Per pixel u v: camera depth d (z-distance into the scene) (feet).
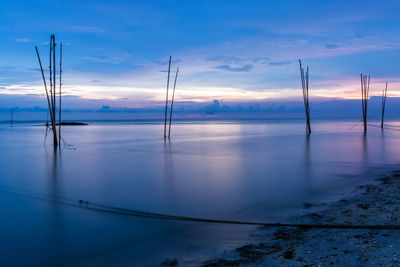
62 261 18.65
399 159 61.00
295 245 18.67
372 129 184.24
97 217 26.96
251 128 219.82
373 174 44.83
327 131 168.96
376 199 29.27
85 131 183.11
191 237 21.83
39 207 30.25
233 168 53.26
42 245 20.94
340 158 63.57
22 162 61.77
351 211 25.61
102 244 21.04
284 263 16.01
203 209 29.19
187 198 33.50
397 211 24.38
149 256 18.90
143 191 37.01
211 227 23.76
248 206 29.89
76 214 27.94
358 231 20.34
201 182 41.86
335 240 18.85
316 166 53.98
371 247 17.10
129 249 20.06
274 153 74.02
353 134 140.46
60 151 80.84
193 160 63.77
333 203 29.25
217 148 86.84
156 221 25.70
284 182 41.04
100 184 41.16
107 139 122.42
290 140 111.55
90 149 85.51
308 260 16.10
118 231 23.41
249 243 19.95
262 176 45.57
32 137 132.98
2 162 61.82
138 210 29.09
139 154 74.43
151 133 163.22
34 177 46.39
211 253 18.71
